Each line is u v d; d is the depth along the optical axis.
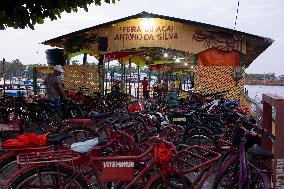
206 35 17.48
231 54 17.23
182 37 17.78
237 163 4.89
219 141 5.49
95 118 7.23
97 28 18.16
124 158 4.30
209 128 8.05
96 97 14.12
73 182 4.12
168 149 4.54
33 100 11.23
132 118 7.35
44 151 4.38
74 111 11.41
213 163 4.72
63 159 4.07
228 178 5.08
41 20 8.09
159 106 9.84
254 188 4.45
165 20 17.92
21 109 10.61
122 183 4.58
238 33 16.81
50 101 10.97
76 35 18.53
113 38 18.34
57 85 11.09
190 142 7.58
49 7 7.95
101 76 18.58
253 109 10.97
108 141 5.12
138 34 18.19
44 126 11.15
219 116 8.40
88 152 4.26
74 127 6.93
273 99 4.55
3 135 9.12
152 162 4.42
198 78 17.30
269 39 16.53
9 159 4.55
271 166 5.22
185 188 4.57
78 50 18.72
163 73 37.91
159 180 4.43
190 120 8.02
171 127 6.51
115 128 6.37
